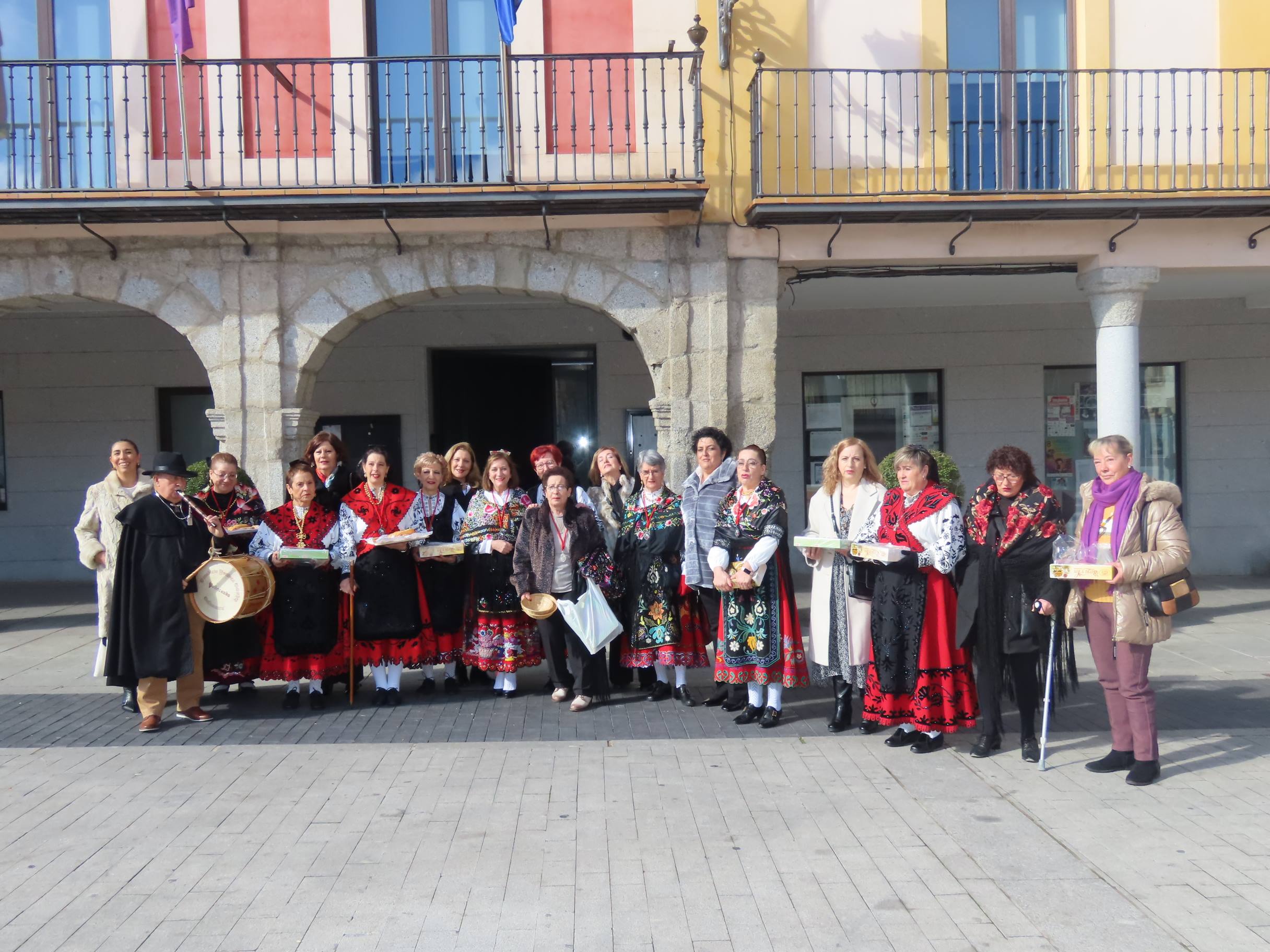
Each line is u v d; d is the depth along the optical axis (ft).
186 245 28.07
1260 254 29.27
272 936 11.69
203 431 41.45
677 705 21.75
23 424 40.47
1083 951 11.19
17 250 27.99
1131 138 29.84
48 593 38.22
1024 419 40.34
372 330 40.52
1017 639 17.39
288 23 29.04
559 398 42.47
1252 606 33.40
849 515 19.62
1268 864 13.26
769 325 28.63
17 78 29.53
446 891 12.75
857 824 14.83
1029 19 30.25
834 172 29.14
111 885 13.01
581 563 21.02
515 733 19.58
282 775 17.19
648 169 27.14
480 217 27.86
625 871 13.30
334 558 21.29
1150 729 16.49
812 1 29.27
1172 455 41.01
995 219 27.76
